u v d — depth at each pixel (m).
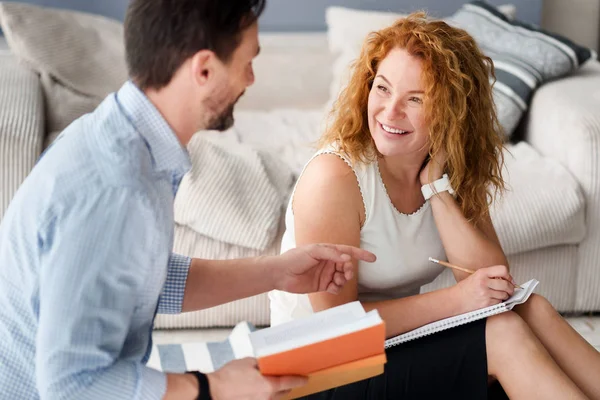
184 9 1.47
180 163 1.55
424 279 2.33
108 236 1.42
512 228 3.24
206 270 1.87
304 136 3.95
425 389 2.06
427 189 2.26
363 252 1.91
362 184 2.19
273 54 4.51
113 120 1.51
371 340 1.61
